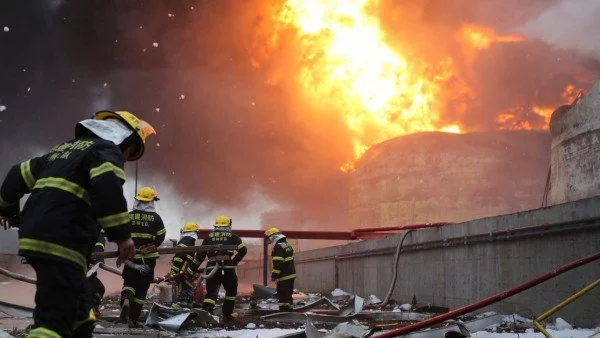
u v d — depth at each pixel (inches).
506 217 360.2
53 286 115.3
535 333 273.3
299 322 349.1
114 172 117.4
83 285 119.4
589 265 296.8
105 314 378.6
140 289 306.0
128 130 129.9
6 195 128.3
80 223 119.0
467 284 401.7
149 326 300.2
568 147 594.9
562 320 303.9
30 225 116.4
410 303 482.9
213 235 366.9
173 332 295.4
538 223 332.2
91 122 127.9
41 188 119.5
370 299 517.3
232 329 318.7
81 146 122.3
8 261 835.4
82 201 119.5
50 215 116.6
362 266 594.6
